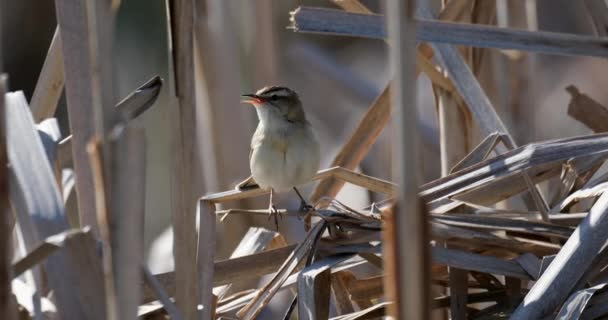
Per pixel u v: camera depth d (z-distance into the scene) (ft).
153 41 60.08
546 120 51.78
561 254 24.00
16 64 57.26
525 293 28.50
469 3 33.22
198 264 26.18
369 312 26.61
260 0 41.75
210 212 27.07
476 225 27.32
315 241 27.17
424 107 48.32
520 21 38.47
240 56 42.27
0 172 17.25
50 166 22.34
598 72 53.98
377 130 34.04
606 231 23.72
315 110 53.52
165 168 56.24
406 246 16.72
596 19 30.68
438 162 43.42
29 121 22.16
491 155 35.68
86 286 19.20
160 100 58.65
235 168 38.99
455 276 27.50
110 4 20.95
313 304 24.90
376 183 31.22
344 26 25.02
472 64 35.19
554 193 31.42
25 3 57.11
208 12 38.78
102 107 17.34
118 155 16.89
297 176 34.17
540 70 49.70
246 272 27.73
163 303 20.80
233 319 26.78
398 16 16.62
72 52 24.07
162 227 53.26
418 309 16.75
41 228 20.48
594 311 24.43
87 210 24.06
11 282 17.60
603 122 32.42
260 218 38.99
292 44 54.13
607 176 28.86
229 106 39.04
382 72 58.65
